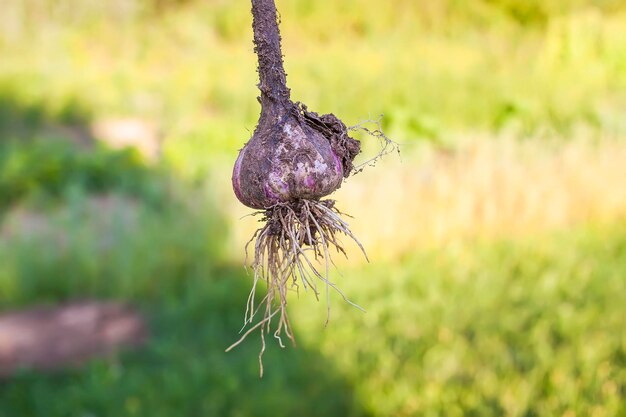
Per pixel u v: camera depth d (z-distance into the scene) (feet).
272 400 18.40
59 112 39.65
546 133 36.04
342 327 21.77
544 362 19.89
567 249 26.81
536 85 43.93
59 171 31.45
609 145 33.47
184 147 35.06
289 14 54.75
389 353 20.48
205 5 56.75
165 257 25.39
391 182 29.35
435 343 21.03
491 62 48.49
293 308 22.47
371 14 55.26
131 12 54.34
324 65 46.55
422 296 23.90
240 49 51.83
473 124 40.29
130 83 44.57
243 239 26.78
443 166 31.96
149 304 24.08
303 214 7.59
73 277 24.50
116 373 19.90
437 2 56.54
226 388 19.07
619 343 20.90
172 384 19.12
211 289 23.59
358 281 24.07
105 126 39.29
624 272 25.18
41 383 19.97
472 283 24.16
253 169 7.32
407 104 41.55
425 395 18.60
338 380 19.51
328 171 7.35
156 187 30.63
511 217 28.78
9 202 30.22
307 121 7.47
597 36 49.37
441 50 51.01
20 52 48.67
